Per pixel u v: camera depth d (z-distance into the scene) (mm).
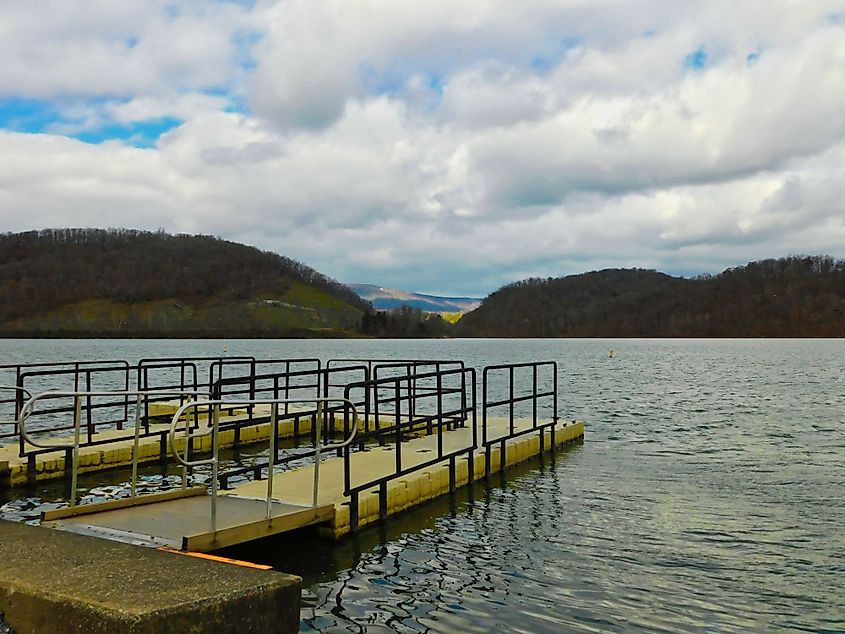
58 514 6629
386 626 5941
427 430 13203
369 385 8789
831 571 7535
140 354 67625
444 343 128750
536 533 8758
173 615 3244
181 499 7707
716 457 14461
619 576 7312
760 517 9695
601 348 98188
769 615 6398
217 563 3992
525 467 13078
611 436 17484
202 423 13797
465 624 6039
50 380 34875
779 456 14656
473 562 7629
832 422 20578
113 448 11797
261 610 3613
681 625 6152
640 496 10859
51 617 3395
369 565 7410
